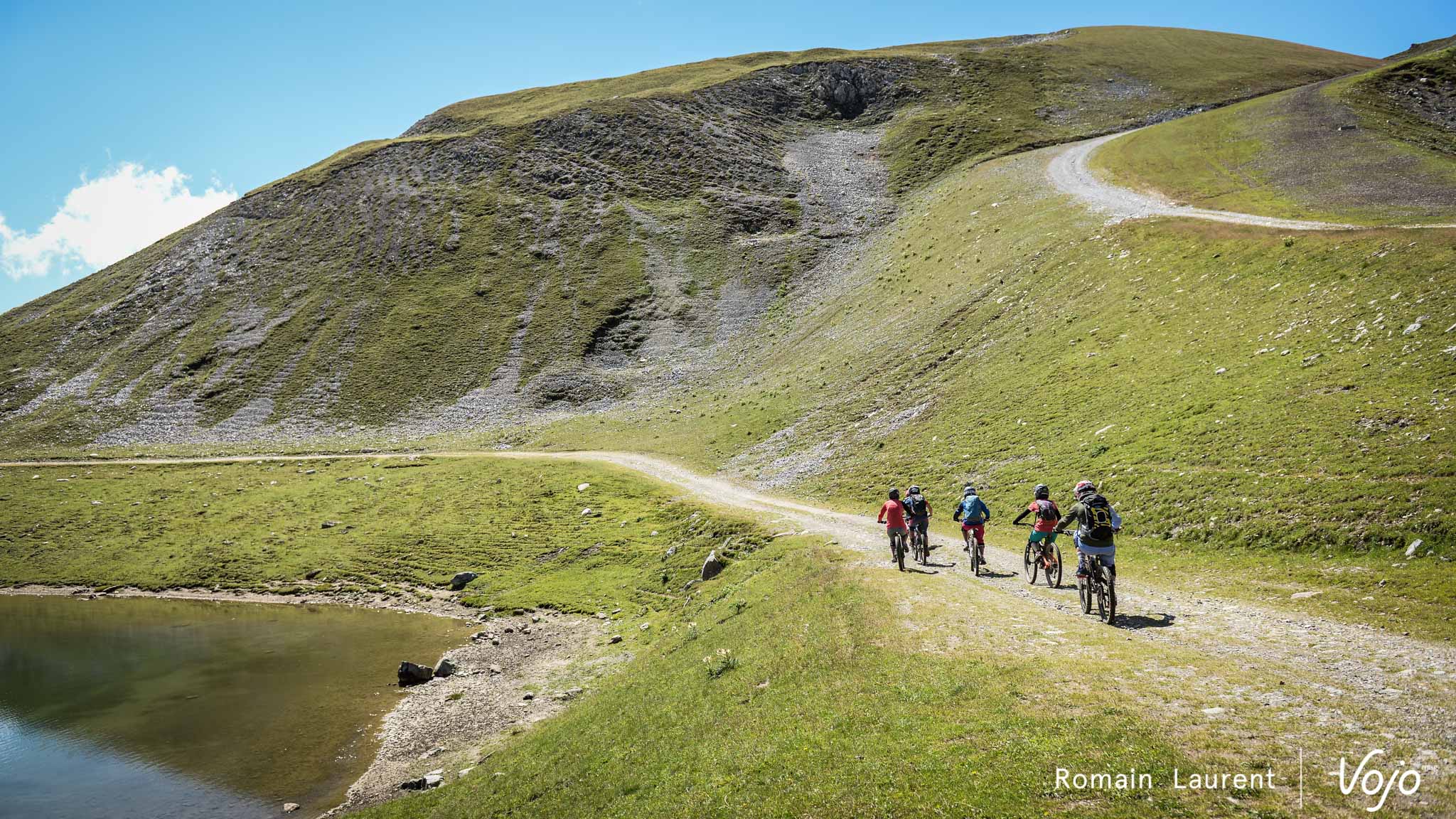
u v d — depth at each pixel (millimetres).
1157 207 66938
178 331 120188
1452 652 13156
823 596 22469
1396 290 32094
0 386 111438
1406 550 18594
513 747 22297
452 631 39125
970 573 23891
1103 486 29734
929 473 41500
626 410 88938
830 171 145125
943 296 71562
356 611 44906
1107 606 16562
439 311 116625
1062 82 173750
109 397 106750
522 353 105938
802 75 179250
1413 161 70062
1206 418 30562
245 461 83625
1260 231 47500
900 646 16250
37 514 69500
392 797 21031
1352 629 15086
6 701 31359
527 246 128625
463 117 185750
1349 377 28062
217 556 57438
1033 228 73875
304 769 23828
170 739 26734
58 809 22125
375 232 135500
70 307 132375
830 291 100812
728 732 15453
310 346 112562
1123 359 41844
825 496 45656
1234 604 17859
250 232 141250
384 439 90812
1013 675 13258
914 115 163500
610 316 110438
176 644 39375
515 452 79250
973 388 50531
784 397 70750
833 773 11742
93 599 51625
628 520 51969
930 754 11266
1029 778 9797
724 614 27266
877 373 63625
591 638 34688
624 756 17125
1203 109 149000
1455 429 21938
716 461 62219
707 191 138875
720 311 108250
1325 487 22297
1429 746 8969
